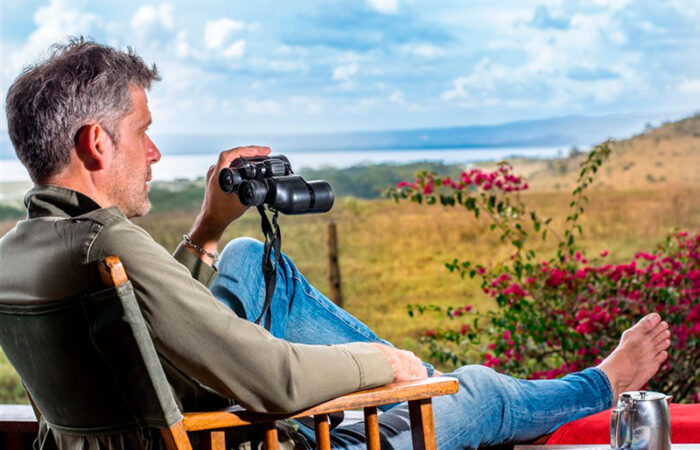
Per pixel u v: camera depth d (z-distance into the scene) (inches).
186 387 61.3
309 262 750.5
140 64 62.6
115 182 60.8
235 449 62.6
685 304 157.8
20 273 55.5
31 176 60.1
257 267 76.2
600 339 158.2
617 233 847.7
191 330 55.0
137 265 54.4
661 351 85.5
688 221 866.1
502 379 77.3
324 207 69.7
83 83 58.7
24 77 59.6
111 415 55.5
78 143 59.1
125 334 52.5
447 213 776.3
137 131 61.9
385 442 68.9
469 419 73.2
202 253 72.7
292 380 57.0
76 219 55.7
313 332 79.1
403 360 64.5
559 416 78.7
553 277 161.3
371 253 770.2
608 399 81.3
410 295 688.4
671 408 88.0
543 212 864.3
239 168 68.1
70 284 53.9
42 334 54.7
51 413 57.5
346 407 60.0
